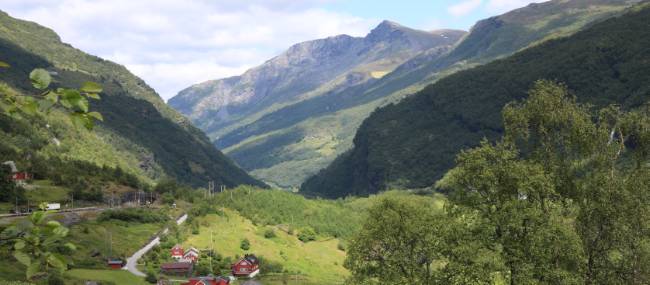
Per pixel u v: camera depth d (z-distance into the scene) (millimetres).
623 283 54062
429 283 60750
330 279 177125
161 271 154375
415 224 68750
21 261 8367
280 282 163500
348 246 71812
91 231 170750
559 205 58625
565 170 59844
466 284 55812
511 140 61156
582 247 53625
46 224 8836
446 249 60688
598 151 58375
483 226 57250
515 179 57688
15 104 8758
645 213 52750
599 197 54688
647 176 54531
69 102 8977
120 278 133125
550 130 61156
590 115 60625
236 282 157250
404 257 68875
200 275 157125
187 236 194375
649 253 52469
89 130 9156
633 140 59062
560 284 52406
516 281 54656
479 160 58781
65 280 114938
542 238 53000
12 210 169625
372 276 69750
